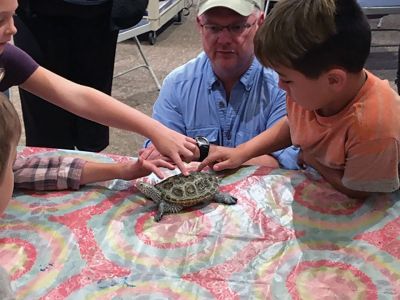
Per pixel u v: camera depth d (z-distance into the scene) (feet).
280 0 3.40
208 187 3.58
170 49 12.16
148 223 3.40
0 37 3.34
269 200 3.61
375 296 2.78
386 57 11.23
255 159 4.51
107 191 3.74
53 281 2.92
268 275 2.95
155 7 11.30
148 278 2.94
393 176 3.44
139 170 3.82
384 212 3.43
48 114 6.38
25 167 3.82
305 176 3.86
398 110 3.38
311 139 3.73
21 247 3.18
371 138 3.32
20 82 4.08
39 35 5.94
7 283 2.58
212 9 4.55
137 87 10.38
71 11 5.70
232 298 2.78
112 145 8.57
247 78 4.94
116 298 2.80
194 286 2.87
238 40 4.63
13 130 2.41
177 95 5.17
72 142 6.82
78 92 4.14
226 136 5.10
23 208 3.54
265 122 5.02
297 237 3.25
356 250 3.12
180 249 3.16
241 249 3.16
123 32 9.64
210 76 5.05
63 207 3.56
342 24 3.12
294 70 3.26
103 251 3.15
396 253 3.08
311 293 2.81
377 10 9.37
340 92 3.36
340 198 3.60
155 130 4.12
